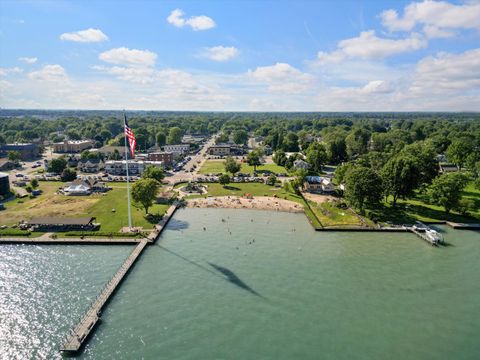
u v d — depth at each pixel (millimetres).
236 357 52938
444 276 79125
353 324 61656
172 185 162625
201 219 116500
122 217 113688
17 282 73438
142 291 70625
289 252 90625
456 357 54500
